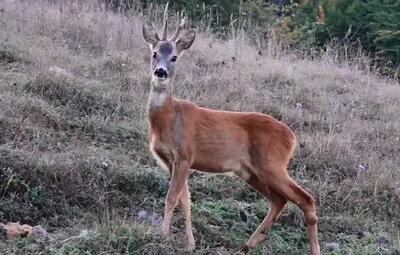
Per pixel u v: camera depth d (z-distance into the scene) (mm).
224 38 17484
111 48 14266
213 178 9422
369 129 12016
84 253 7043
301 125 11664
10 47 12531
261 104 12094
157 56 7926
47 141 9367
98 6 16984
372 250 8281
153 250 7246
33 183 8312
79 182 8508
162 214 8484
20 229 7422
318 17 19281
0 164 8336
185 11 18297
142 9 17734
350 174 10242
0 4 15547
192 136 7840
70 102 10656
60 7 15961
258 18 19875
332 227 8961
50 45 13469
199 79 12891
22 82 10828
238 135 8000
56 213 8117
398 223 9297
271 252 8062
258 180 8203
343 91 14195
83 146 9422
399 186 9812
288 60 15586
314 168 10242
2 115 9492
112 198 8555
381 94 14375
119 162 9211
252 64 14445
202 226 8242
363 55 16953
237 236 8367
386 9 18797
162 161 8000
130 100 11312
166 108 7781
